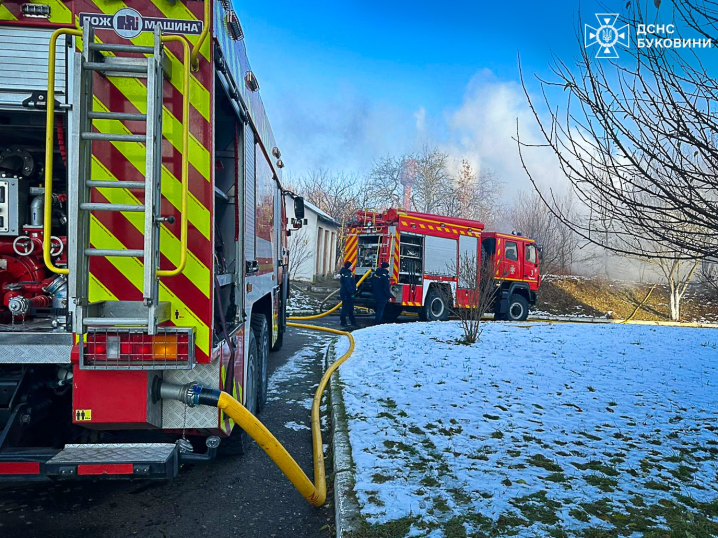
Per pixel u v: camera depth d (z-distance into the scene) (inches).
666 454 181.2
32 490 158.9
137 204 121.2
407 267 625.9
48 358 126.0
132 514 146.6
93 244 123.3
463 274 432.1
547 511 137.7
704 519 134.4
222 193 170.2
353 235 665.0
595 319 914.1
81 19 124.7
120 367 122.5
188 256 129.3
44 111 127.5
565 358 351.9
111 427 134.8
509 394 257.9
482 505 140.6
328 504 156.3
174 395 133.3
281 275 383.6
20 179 149.8
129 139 113.7
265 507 153.5
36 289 148.6
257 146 220.8
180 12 127.0
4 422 131.3
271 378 316.8
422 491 148.8
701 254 134.6
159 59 113.7
